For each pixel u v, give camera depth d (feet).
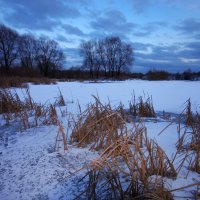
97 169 6.19
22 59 143.54
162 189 5.40
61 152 8.73
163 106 20.70
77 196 5.57
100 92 35.32
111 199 5.55
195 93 32.45
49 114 15.11
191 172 6.86
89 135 9.73
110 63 153.48
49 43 147.43
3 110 16.97
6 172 7.30
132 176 5.73
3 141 10.57
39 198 5.88
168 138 10.21
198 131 9.17
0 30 124.36
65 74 143.33
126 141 7.32
